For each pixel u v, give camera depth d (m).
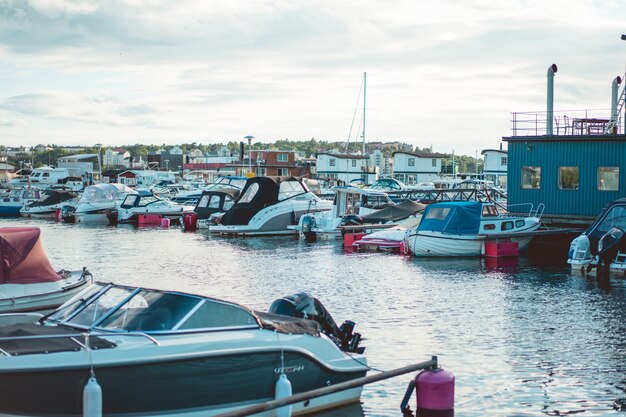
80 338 11.52
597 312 22.59
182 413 11.69
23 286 19.23
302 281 28.91
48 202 71.31
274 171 118.62
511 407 14.08
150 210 61.84
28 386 10.73
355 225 45.91
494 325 20.78
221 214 53.75
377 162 153.62
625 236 31.03
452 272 31.39
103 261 35.72
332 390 12.23
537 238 38.59
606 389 15.11
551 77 41.25
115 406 11.16
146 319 12.07
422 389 13.69
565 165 39.34
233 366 12.06
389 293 26.06
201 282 28.77
